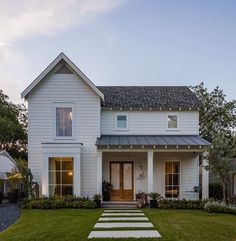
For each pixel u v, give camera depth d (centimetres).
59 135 2047
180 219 1344
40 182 2016
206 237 984
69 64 2019
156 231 1083
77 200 1803
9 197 2116
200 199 1870
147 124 2188
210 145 1817
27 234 1037
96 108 2061
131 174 2139
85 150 2038
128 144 1902
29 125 2036
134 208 1792
